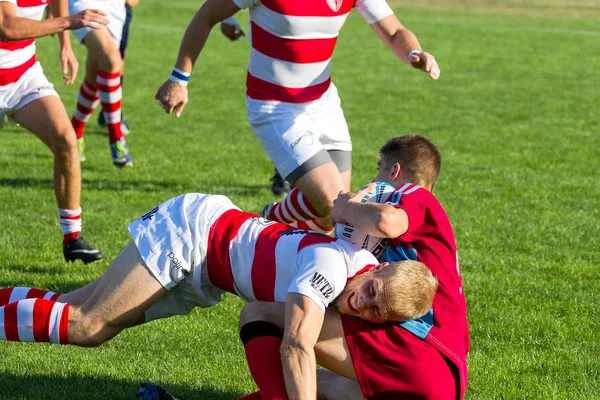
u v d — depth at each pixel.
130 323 14.23
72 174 20.91
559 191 31.08
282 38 18.70
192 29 18.28
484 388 15.55
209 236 14.03
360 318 12.71
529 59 69.31
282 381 12.44
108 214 26.22
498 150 38.16
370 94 52.69
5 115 21.11
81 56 62.47
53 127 20.50
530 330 18.38
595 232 26.06
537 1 118.62
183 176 31.59
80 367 15.75
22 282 20.00
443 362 12.67
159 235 13.93
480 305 19.78
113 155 31.81
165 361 16.28
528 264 22.81
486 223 26.64
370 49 72.50
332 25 18.91
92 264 21.69
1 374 15.32
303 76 19.06
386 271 12.57
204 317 18.62
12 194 27.94
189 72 18.41
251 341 12.87
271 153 19.20
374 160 35.84
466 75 60.88
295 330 12.18
